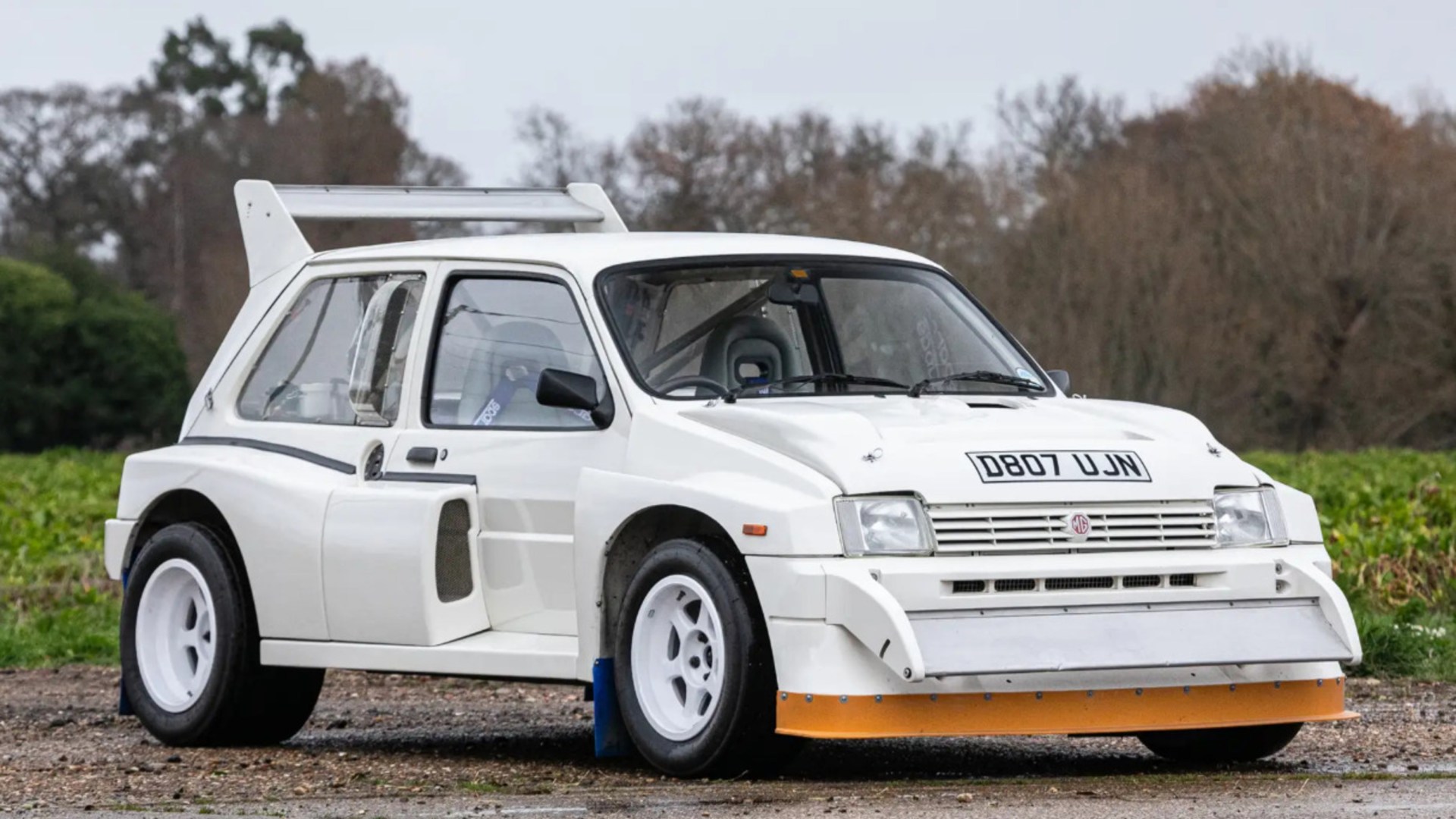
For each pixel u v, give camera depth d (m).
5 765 16.72
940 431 14.72
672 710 14.84
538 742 18.42
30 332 172.25
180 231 180.12
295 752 17.80
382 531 16.81
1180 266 118.00
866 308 17.11
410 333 17.69
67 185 180.75
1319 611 14.88
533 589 16.16
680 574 14.61
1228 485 15.16
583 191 21.47
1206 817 11.79
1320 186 121.75
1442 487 41.53
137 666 18.89
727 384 16.17
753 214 121.00
